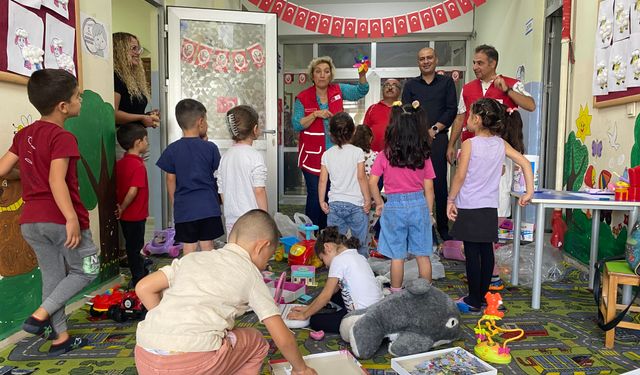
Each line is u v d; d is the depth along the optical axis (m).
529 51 4.36
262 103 4.10
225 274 1.32
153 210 4.30
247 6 6.15
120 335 2.08
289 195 7.35
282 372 1.61
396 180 2.37
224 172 2.58
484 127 2.35
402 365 1.71
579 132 3.27
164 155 2.49
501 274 2.97
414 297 1.88
